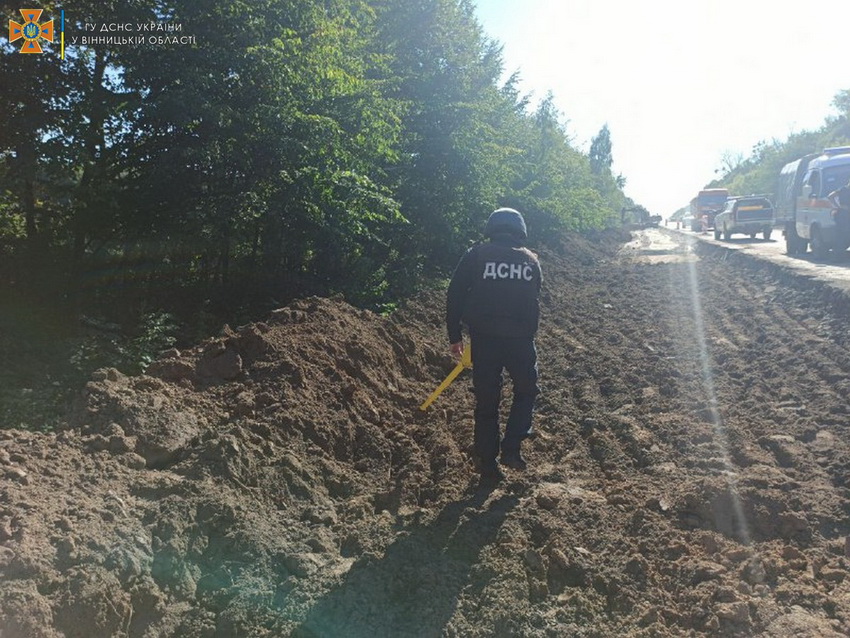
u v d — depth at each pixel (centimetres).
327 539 402
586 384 796
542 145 2736
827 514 460
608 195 5719
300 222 1002
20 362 703
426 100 1548
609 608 365
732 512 457
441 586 368
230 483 415
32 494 350
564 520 443
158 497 389
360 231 1036
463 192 1616
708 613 353
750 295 1470
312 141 948
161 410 467
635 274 1981
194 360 580
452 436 589
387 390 669
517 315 479
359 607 347
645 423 652
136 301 918
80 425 444
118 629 307
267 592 348
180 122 853
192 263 982
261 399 524
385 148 1120
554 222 2669
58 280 865
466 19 1792
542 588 373
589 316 1291
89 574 310
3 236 890
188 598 339
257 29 942
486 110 1659
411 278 1338
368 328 789
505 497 471
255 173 945
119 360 713
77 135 850
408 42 1587
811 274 1485
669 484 506
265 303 979
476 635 338
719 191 4919
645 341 1043
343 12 1126
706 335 1078
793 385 770
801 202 1986
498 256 482
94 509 355
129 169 916
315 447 497
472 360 489
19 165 830
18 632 276
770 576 388
